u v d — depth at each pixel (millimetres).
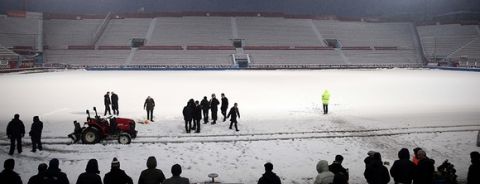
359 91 38844
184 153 15484
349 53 97125
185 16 107062
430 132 19719
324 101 24922
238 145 16891
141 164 13883
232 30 102250
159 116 23594
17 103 28875
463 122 22203
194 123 19781
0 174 8250
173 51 90812
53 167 8266
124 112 24969
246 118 23219
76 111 25281
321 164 8688
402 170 9312
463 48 97125
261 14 110312
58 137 17656
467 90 39938
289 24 108125
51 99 31203
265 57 91250
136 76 60094
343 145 17250
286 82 48906
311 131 19688
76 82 47594
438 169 10859
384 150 16625
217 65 84812
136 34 98625
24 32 90500
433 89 41000
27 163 13852
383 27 111938
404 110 26688
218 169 13484
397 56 99375
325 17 113375
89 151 15562
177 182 7797
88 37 95812
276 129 20125
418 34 107875
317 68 88312
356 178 12523
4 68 66375
